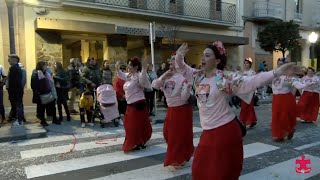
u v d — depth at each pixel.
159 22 17.67
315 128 9.31
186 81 5.29
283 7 25.02
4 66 13.23
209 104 3.64
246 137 7.97
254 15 22.66
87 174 5.36
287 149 6.83
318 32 27.88
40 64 9.34
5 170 5.60
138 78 6.49
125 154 6.51
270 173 5.34
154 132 8.67
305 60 27.38
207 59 3.66
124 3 16.09
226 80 3.52
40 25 13.37
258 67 22.27
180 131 5.43
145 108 6.72
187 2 18.72
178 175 5.26
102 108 9.27
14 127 8.92
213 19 19.67
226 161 3.59
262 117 11.48
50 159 6.22
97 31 14.80
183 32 17.41
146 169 5.57
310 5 27.66
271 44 21.34
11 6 10.46
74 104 12.62
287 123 7.46
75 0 14.37
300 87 7.18
